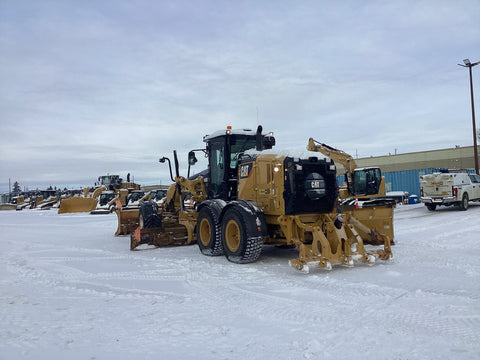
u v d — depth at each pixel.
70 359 3.44
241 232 7.93
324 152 17.22
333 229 7.33
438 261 7.53
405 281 6.07
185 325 4.29
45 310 5.00
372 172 21.75
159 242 10.53
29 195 53.00
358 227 8.10
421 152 44.72
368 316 4.45
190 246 10.93
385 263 7.52
